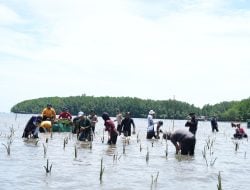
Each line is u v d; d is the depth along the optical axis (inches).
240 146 1007.0
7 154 627.8
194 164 604.1
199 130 2081.7
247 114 6117.1
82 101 7406.5
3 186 396.2
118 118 1286.9
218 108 7623.0
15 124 1883.6
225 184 459.2
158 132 1099.3
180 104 7150.6
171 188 422.3
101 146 820.6
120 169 525.7
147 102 7234.3
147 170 527.8
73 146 796.0
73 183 423.8
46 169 473.4
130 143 917.2
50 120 1221.1
